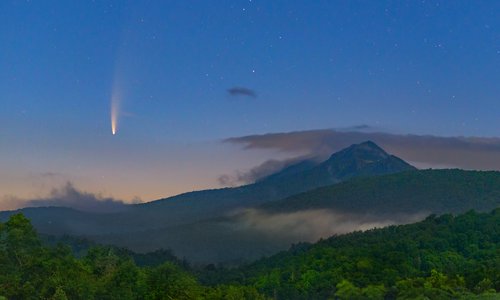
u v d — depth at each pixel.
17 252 83.00
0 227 85.50
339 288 133.62
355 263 153.75
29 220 88.31
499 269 126.31
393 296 123.50
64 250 89.12
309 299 143.62
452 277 122.75
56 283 74.31
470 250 171.88
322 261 168.38
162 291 81.62
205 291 90.50
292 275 160.75
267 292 153.88
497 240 179.12
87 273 87.81
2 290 71.75
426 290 113.56
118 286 83.56
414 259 158.25
